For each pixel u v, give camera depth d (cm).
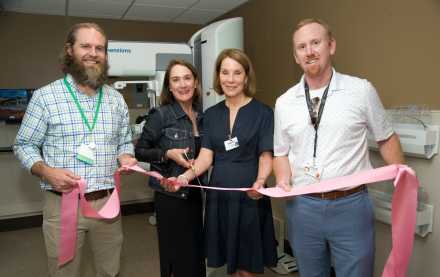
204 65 298
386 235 213
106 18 411
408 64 196
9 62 379
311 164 141
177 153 177
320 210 140
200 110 203
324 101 139
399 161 140
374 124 137
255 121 173
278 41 310
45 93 147
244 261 176
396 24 202
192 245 187
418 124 185
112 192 160
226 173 173
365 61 225
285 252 296
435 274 186
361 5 224
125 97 407
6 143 375
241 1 353
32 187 385
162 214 187
